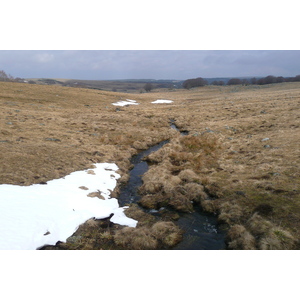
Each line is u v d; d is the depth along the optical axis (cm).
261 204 1216
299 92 6366
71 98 6444
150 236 1085
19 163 1664
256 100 5497
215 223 1220
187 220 1255
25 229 990
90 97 7144
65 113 4519
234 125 3294
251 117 3644
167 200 1423
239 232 1043
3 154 1764
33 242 954
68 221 1148
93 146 2456
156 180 1653
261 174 1550
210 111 4828
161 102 8012
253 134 2753
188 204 1377
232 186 1465
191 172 1741
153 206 1397
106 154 2291
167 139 3247
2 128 2569
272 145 2116
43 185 1423
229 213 1216
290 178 1416
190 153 2270
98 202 1381
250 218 1123
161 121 4356
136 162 2297
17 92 5803
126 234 1102
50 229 1058
